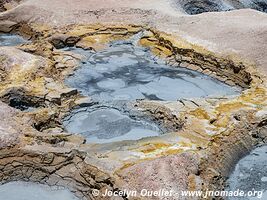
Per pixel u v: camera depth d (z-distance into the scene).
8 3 37.28
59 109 21.05
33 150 16.23
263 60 25.12
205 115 19.69
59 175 15.95
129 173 15.00
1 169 16.16
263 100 21.34
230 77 25.67
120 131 19.95
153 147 16.88
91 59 28.48
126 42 31.31
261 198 16.02
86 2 35.19
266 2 43.22
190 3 38.69
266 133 19.53
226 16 31.17
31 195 15.45
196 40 28.59
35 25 32.50
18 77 23.08
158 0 36.72
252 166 17.73
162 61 28.52
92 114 21.39
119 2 35.62
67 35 30.41
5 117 18.25
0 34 33.12
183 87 25.00
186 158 15.91
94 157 15.98
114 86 24.80
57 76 25.02
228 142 18.11
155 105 21.12
